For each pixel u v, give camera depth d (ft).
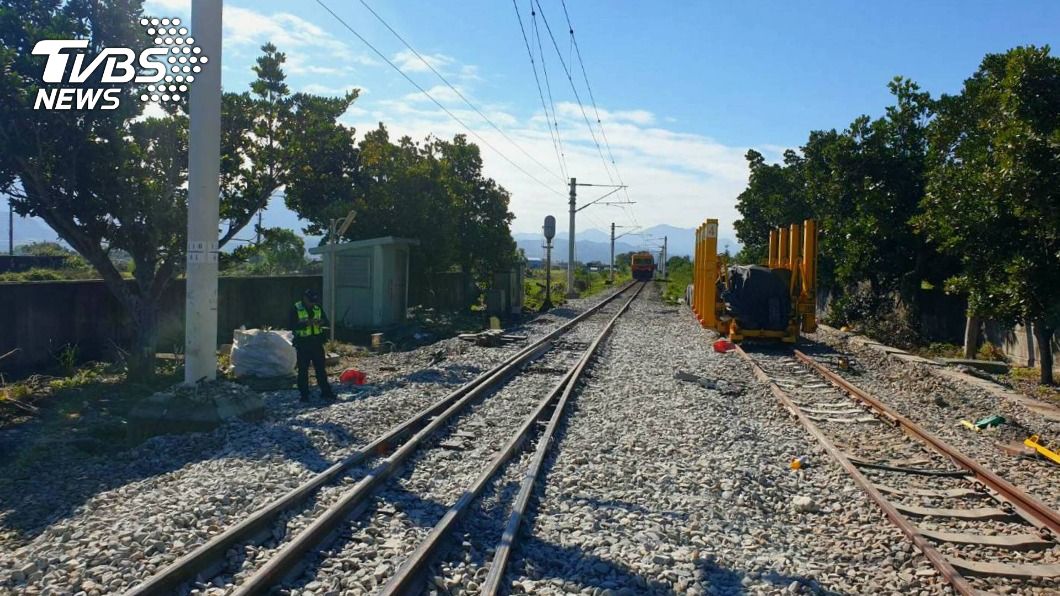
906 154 80.64
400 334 72.74
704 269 79.87
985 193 50.06
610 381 46.80
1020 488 26.27
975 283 53.42
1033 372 57.47
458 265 119.65
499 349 62.80
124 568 16.87
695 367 53.93
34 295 47.09
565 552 19.11
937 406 41.83
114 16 42.98
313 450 27.99
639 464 27.76
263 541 18.95
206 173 33.58
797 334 69.26
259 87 53.62
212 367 34.24
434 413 34.96
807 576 18.20
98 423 34.53
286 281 74.23
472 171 116.67
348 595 16.10
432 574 17.30
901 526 21.17
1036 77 44.39
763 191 122.42
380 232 88.74
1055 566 19.20
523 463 27.04
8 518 21.63
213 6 33.27
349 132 85.05
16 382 42.34
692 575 18.02
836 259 90.12
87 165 43.16
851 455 29.66
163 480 23.79
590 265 492.13
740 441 31.73
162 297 57.62
